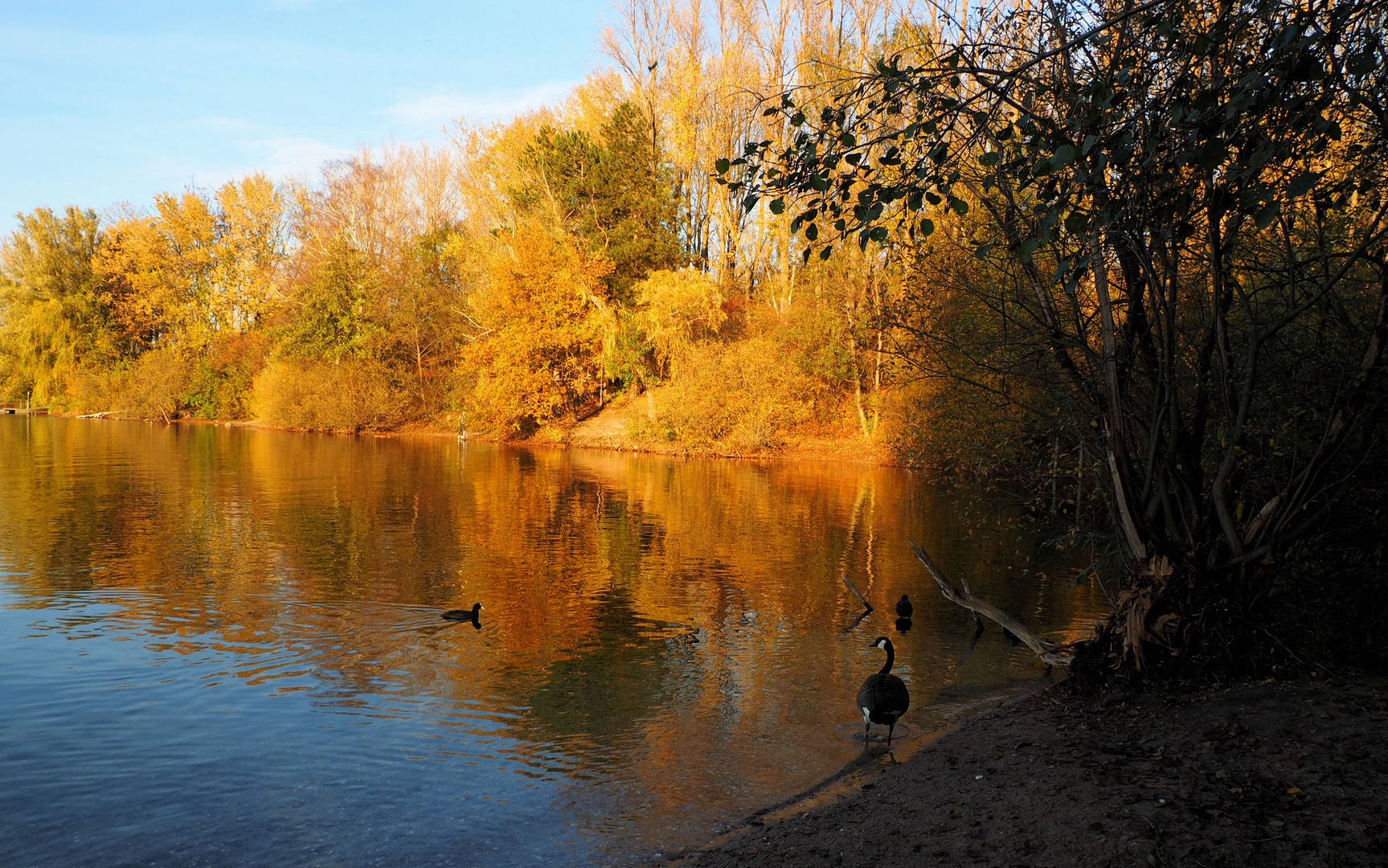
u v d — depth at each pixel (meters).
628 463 37.78
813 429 42.62
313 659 10.52
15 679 9.64
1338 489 7.45
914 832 5.72
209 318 75.56
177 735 8.12
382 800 6.82
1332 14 5.04
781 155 6.00
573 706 8.95
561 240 49.50
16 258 81.19
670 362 44.44
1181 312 8.89
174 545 17.80
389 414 57.91
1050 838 5.30
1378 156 6.46
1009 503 17.83
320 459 38.12
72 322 76.50
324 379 58.50
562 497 26.22
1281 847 4.82
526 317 48.78
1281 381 8.37
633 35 50.81
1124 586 9.16
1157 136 5.26
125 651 10.73
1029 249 5.69
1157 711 7.27
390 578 15.03
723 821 6.40
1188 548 7.89
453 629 11.90
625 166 48.81
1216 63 5.76
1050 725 7.55
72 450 41.06
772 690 9.49
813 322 39.88
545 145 49.94
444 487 28.31
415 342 59.16
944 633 11.73
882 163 5.85
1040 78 6.91
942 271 9.94
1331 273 8.35
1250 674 7.60
